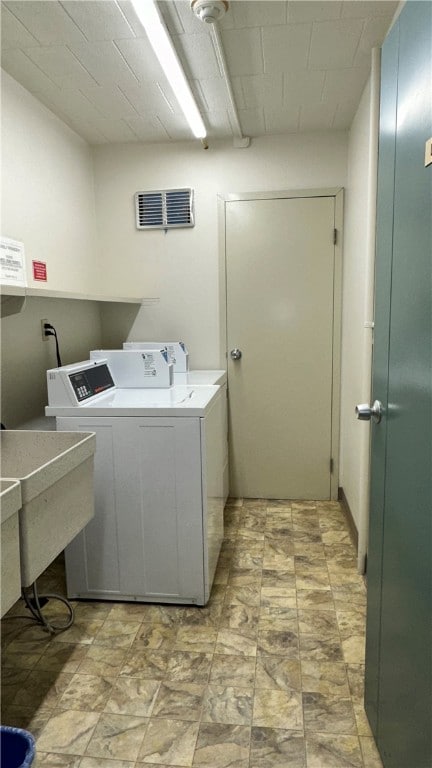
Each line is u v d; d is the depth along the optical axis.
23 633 1.98
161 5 1.72
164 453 2.07
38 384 2.47
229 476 3.41
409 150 1.06
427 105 0.94
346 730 1.47
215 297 3.27
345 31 1.94
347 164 3.01
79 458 1.59
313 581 2.31
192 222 3.20
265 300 3.22
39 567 1.35
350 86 2.40
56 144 2.70
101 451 2.10
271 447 3.36
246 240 3.18
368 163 2.28
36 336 2.46
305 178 3.08
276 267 3.18
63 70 2.19
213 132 2.99
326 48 2.06
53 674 1.74
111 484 2.12
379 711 1.36
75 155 2.96
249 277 3.21
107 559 2.18
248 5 1.75
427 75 0.94
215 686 1.66
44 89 2.37
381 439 1.33
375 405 1.37
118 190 3.24
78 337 3.01
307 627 1.97
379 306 1.35
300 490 3.38
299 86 2.40
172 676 1.72
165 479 2.08
